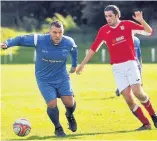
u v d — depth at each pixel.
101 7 145.75
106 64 94.38
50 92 27.06
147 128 28.36
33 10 157.38
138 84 27.64
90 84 57.47
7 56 112.94
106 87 53.97
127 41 27.55
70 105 27.86
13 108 39.19
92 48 28.27
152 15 134.75
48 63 27.02
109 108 38.22
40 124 31.94
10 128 30.52
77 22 152.88
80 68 28.47
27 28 149.75
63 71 27.48
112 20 27.44
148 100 28.27
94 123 31.67
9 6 152.50
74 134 27.81
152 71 70.62
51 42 26.78
